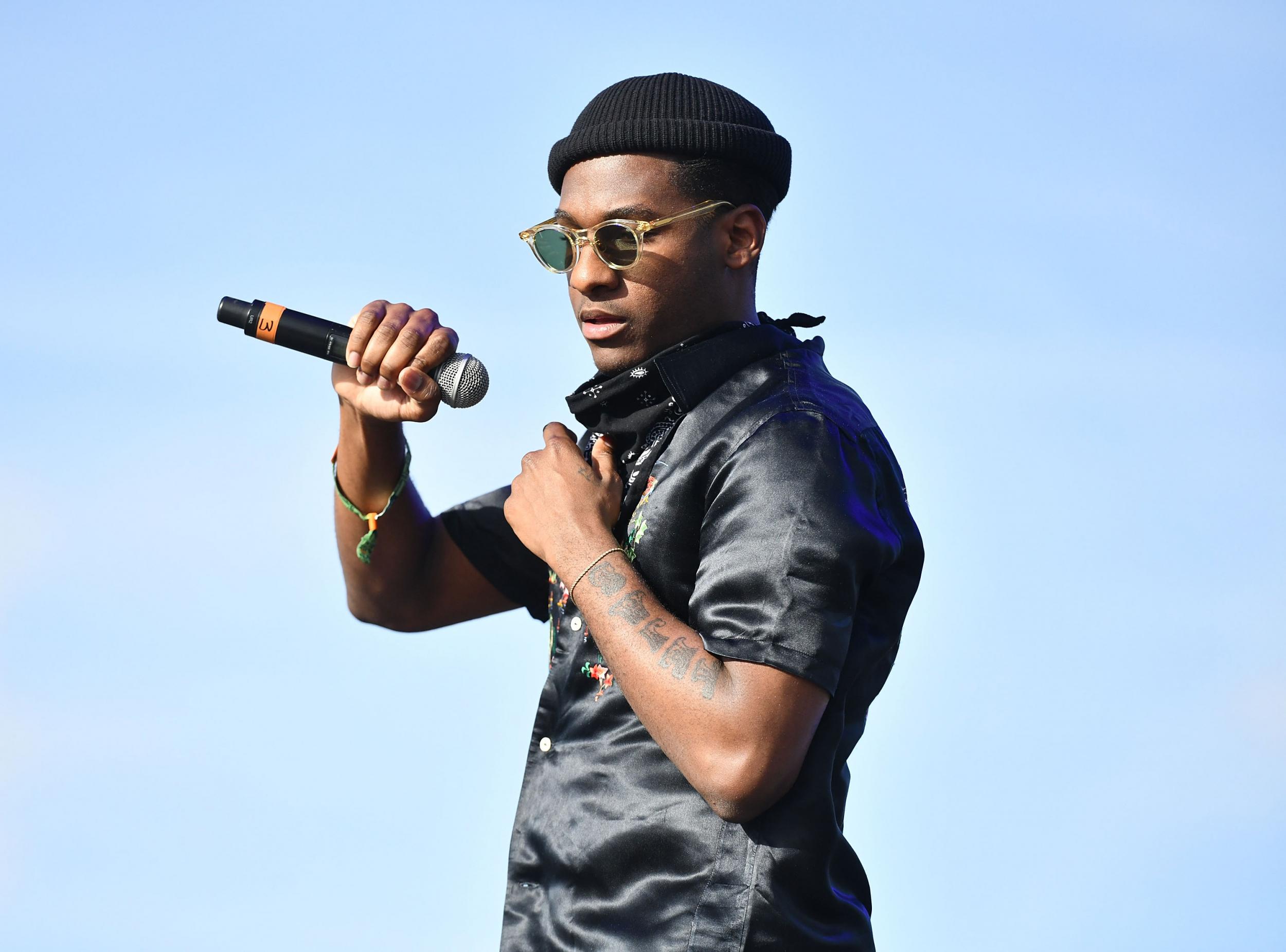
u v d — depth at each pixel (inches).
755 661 214.5
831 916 229.3
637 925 223.9
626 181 250.4
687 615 239.9
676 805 227.0
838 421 237.9
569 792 235.9
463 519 307.4
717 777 212.7
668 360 247.8
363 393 273.7
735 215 256.1
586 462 245.9
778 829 224.4
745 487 228.8
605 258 249.6
